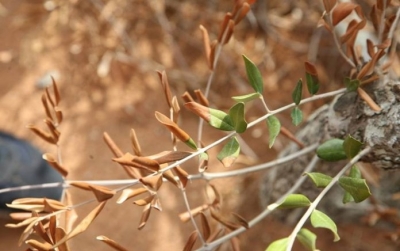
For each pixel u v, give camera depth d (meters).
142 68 1.39
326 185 0.71
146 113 1.35
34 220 0.72
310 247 0.68
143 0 1.46
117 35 1.43
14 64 1.41
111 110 1.35
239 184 1.27
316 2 1.44
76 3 1.46
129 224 1.23
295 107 0.75
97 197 0.71
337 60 1.36
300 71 1.39
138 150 0.75
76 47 1.42
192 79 1.37
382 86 0.76
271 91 1.37
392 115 0.73
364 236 1.22
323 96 0.77
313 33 1.42
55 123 0.83
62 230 0.71
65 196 0.82
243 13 0.80
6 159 1.22
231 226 0.81
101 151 1.31
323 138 0.87
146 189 0.71
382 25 0.79
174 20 1.45
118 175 1.28
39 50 1.42
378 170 1.02
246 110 1.35
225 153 0.71
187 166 1.26
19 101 1.37
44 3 1.47
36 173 1.23
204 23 1.44
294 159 0.94
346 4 0.75
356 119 0.78
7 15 1.46
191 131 1.30
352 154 0.73
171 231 1.22
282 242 0.67
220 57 1.39
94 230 1.22
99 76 1.39
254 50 1.42
